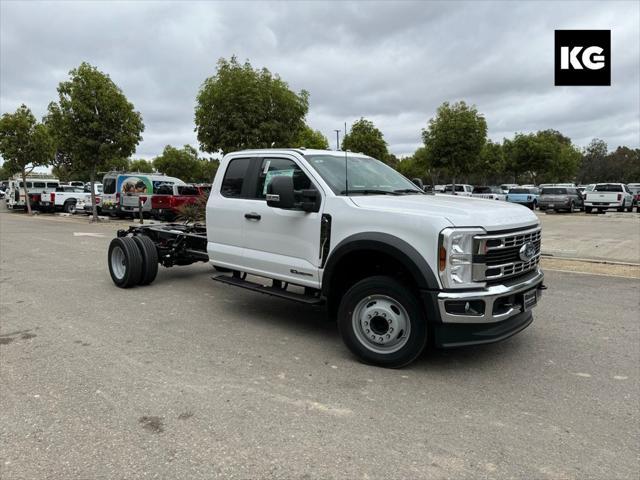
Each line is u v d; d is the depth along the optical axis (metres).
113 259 8.01
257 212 5.62
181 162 59.84
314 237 5.02
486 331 4.25
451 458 3.05
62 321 5.97
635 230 17.97
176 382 4.17
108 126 22.78
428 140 28.62
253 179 5.84
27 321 5.96
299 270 5.20
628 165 89.50
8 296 7.28
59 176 63.53
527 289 4.48
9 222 22.69
